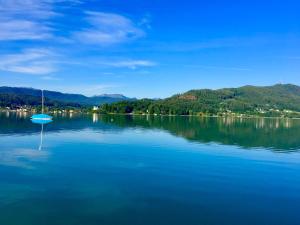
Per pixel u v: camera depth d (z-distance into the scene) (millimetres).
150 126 133000
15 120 157750
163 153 62688
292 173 47000
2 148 63875
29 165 48906
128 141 81000
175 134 101250
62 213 30312
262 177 44469
